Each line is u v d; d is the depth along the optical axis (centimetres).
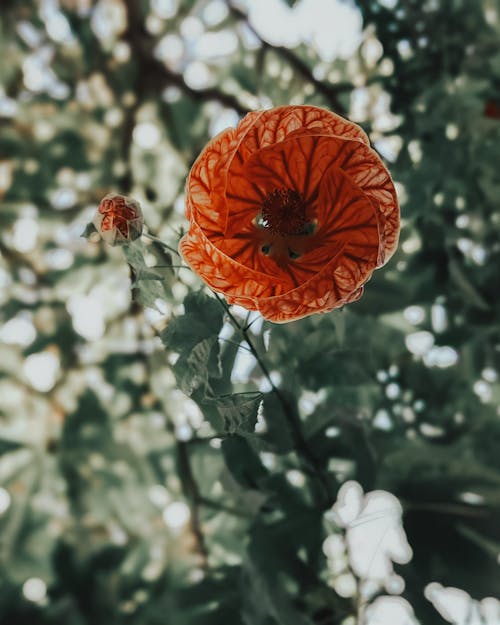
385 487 30
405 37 39
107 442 44
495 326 38
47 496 43
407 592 30
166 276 25
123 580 39
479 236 39
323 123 23
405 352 39
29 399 45
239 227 24
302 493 29
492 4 41
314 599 29
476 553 30
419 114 38
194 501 38
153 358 45
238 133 23
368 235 23
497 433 38
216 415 24
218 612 31
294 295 22
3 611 38
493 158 39
